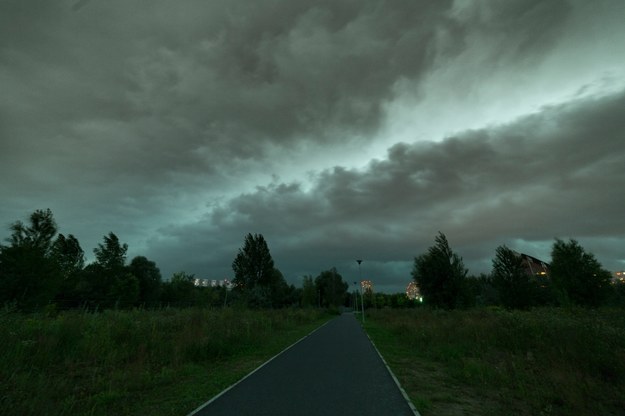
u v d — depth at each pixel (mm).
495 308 24078
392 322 30062
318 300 84750
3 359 7766
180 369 10133
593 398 6918
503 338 12500
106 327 12484
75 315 13328
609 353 8352
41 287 22953
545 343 10703
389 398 7219
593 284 19891
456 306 24391
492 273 25438
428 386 8500
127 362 10414
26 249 23141
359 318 55531
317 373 9961
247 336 16328
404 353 14344
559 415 6371
